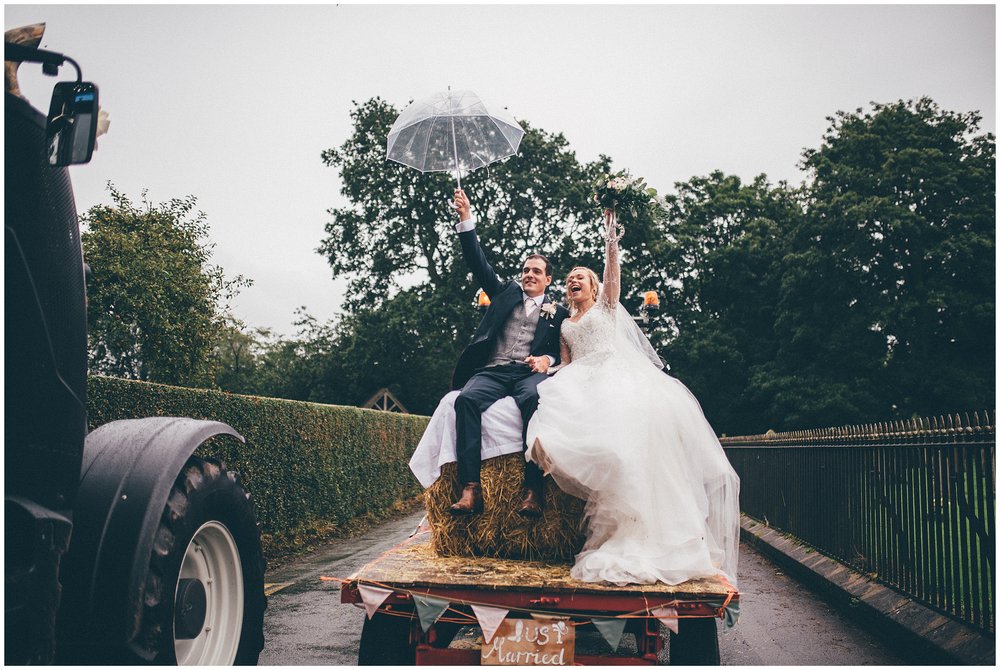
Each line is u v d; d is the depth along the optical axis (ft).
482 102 18.83
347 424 46.01
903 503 21.54
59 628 10.14
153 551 10.59
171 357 56.08
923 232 109.19
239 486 12.99
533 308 17.06
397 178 120.98
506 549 14.29
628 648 17.80
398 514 57.00
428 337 118.83
